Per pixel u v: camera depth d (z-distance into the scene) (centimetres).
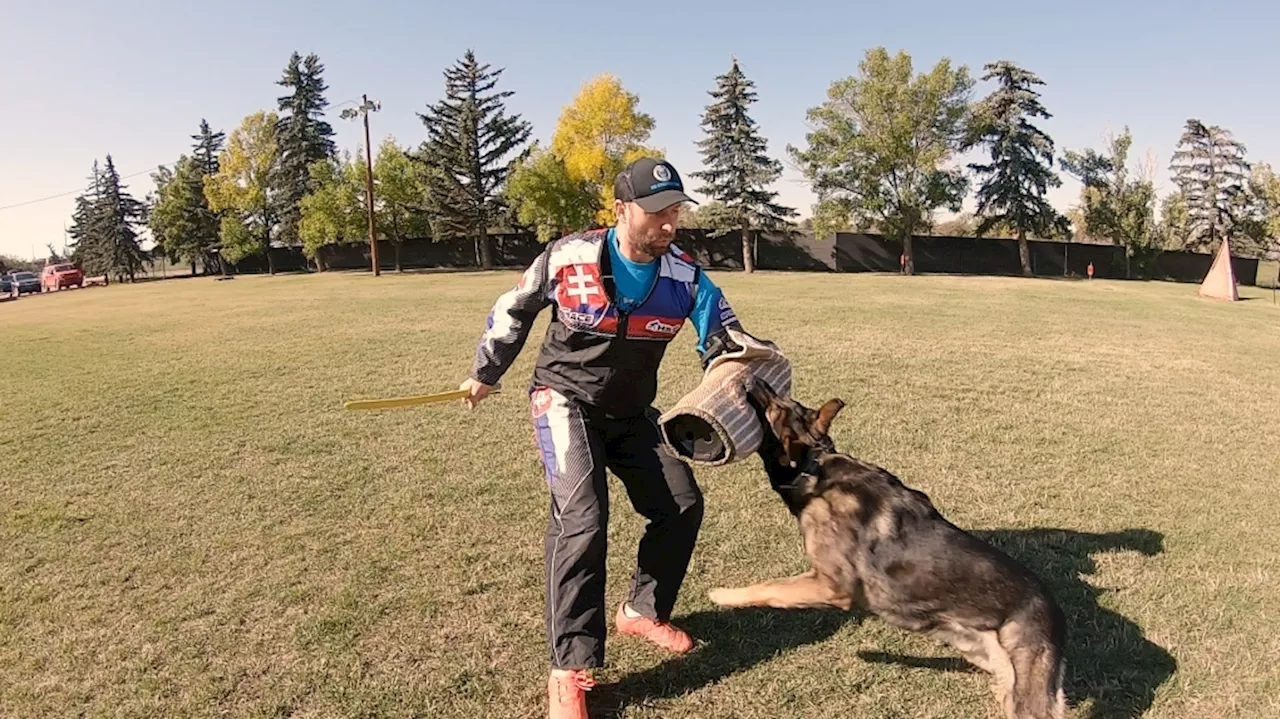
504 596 391
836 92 4278
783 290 2566
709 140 4384
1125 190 4428
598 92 4650
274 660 336
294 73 5466
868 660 337
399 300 2242
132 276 6444
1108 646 340
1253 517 490
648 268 308
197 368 1098
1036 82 4300
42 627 366
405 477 576
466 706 306
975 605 281
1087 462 605
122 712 302
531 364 1066
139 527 486
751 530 470
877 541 297
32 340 1586
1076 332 1430
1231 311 2045
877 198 4216
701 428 329
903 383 905
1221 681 317
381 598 389
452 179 4897
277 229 5519
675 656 343
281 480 572
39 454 662
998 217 4397
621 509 504
